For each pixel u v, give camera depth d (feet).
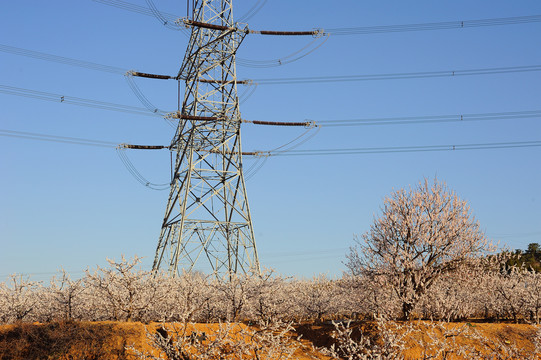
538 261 212.43
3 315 103.76
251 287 104.47
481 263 103.96
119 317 98.78
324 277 163.94
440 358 55.98
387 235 102.32
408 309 95.35
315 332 91.50
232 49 155.02
